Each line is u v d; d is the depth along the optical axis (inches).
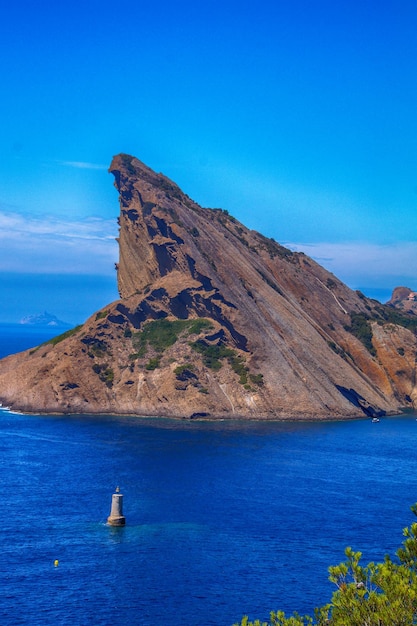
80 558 3245.6
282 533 3673.7
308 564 3257.9
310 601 2881.4
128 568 3149.6
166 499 4227.4
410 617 1325.0
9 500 4111.7
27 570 3102.9
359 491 4611.2
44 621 2659.9
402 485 4845.0
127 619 2694.4
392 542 3585.1
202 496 4315.9
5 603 2790.4
